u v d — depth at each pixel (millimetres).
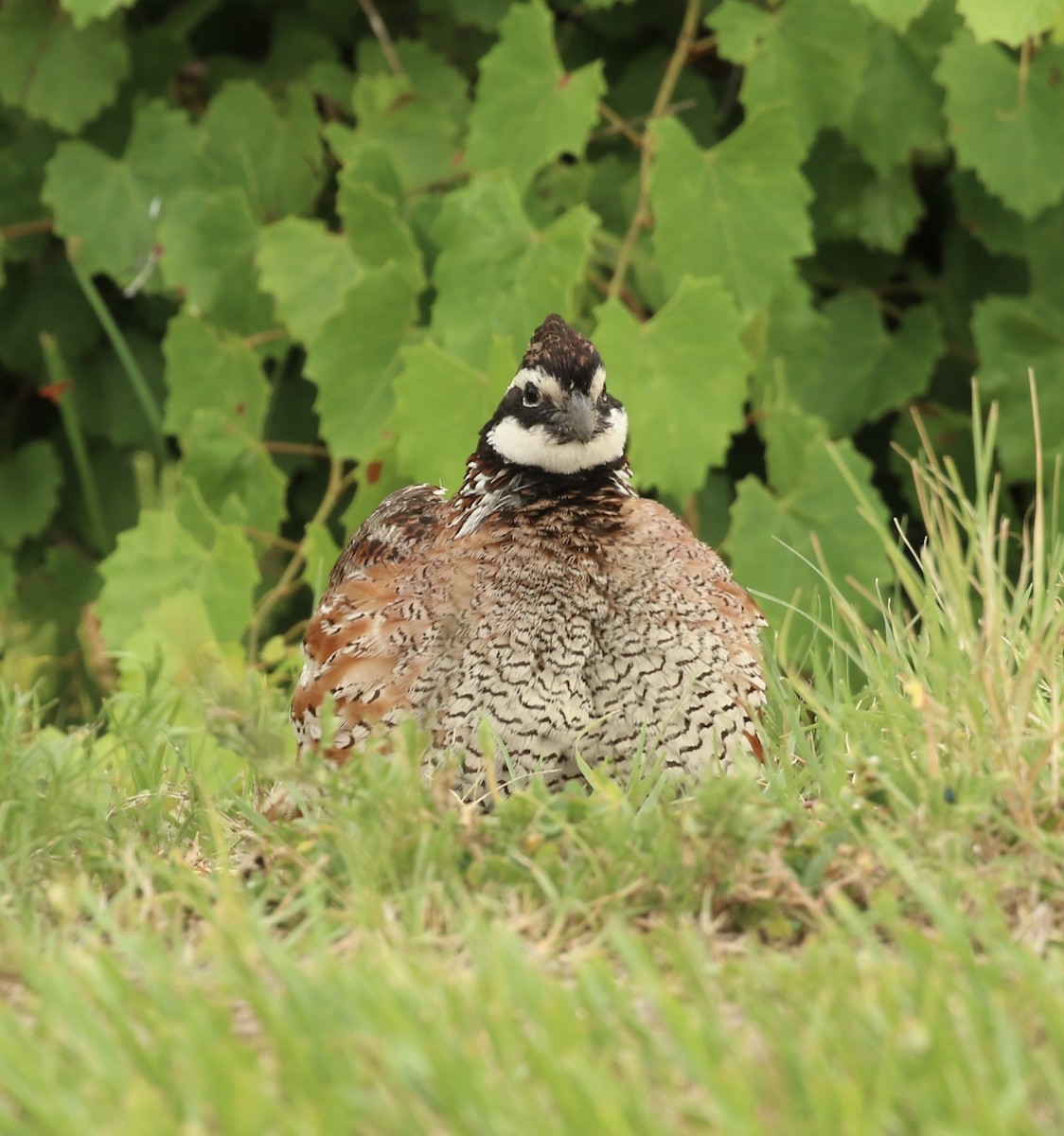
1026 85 13445
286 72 15078
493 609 7844
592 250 12867
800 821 6699
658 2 14781
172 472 13172
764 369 13828
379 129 14297
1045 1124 4520
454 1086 4391
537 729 7719
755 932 6090
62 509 15953
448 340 12523
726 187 12891
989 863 6344
